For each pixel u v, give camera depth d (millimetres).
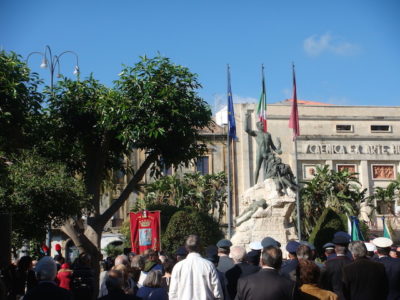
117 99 19625
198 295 7770
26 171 16531
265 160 25000
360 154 59031
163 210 30156
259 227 23719
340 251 8906
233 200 56250
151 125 19312
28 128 17578
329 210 28203
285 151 58219
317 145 58594
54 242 46875
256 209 23922
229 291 8414
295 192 24422
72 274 11055
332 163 58531
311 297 6621
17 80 16594
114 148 21984
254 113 58250
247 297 6559
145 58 20344
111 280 6766
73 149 20969
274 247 6836
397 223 50562
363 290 7906
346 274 8031
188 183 48062
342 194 40719
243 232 23766
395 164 59781
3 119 16141
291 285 6516
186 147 21156
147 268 10211
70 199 16656
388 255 8891
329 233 27109
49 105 20406
